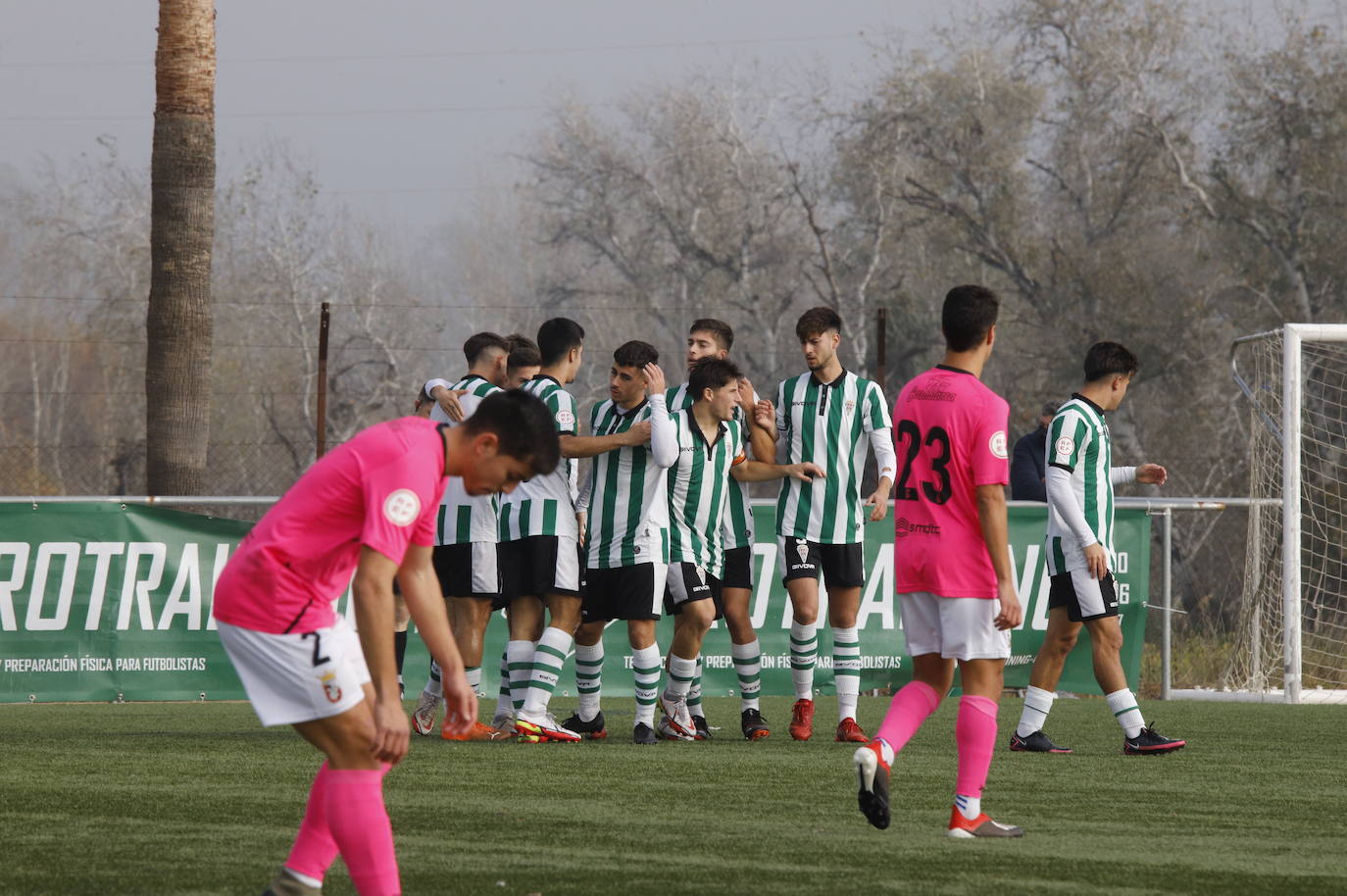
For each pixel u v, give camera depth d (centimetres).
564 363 2869
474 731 2947
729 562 3041
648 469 2791
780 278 13138
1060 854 1636
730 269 12975
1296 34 10650
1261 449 4469
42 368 14175
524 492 2819
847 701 2956
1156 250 11181
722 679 4094
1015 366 11169
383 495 1172
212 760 2491
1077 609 2784
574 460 2955
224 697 3803
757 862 1562
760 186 13075
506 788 2158
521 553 2834
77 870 1502
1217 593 7894
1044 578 4141
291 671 1198
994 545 1744
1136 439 10369
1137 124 11106
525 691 2888
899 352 12094
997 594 1753
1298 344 4156
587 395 13162
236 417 12756
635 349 2877
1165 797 2155
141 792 2088
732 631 3039
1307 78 10556
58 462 10656
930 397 1802
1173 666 4791
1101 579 2773
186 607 3794
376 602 1164
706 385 2839
